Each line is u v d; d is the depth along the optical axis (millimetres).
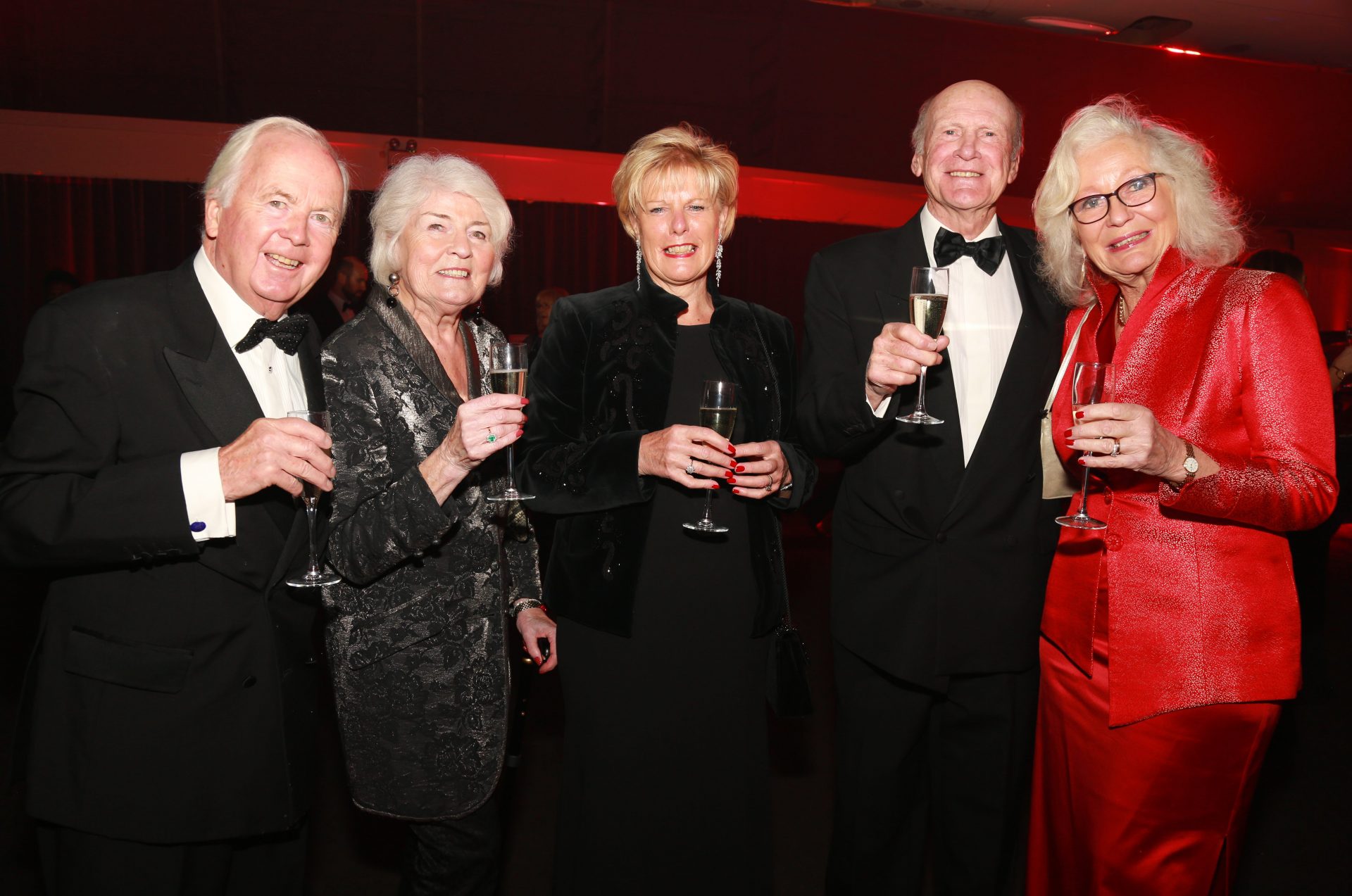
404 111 9773
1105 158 1931
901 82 10750
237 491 1444
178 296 1591
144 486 1431
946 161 2227
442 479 1721
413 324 1934
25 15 8734
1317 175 11477
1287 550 1820
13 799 3008
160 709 1509
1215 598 1797
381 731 1898
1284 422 1727
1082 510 1847
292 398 1760
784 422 2238
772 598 2096
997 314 2279
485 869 2039
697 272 2104
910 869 2365
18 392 1508
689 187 2049
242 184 1601
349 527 1771
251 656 1600
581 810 2061
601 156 9953
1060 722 2061
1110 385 1871
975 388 2254
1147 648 1846
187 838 1523
